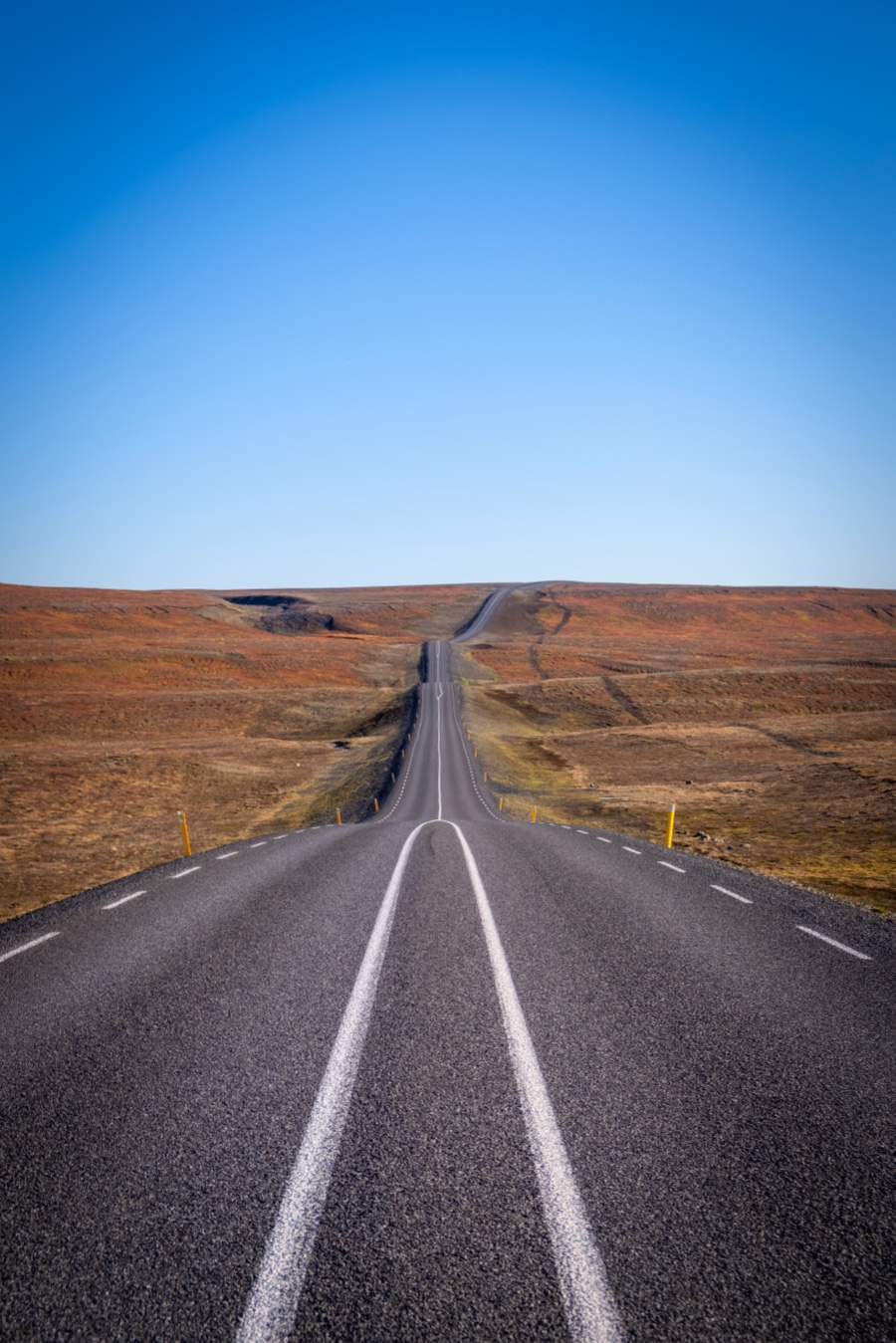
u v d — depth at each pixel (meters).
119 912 8.02
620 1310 2.26
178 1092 3.80
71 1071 4.09
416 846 13.49
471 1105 3.61
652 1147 3.22
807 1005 5.03
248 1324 2.22
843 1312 2.26
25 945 6.80
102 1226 2.72
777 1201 2.83
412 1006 5.00
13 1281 2.45
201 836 27.52
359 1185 2.95
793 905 8.12
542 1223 2.69
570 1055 4.19
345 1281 2.40
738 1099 3.68
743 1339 2.14
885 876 13.92
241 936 6.90
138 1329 2.22
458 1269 2.45
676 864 11.16
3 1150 3.28
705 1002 5.07
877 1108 3.60
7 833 27.75
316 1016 4.82
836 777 33.81
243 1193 2.91
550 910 7.86
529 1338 2.15
